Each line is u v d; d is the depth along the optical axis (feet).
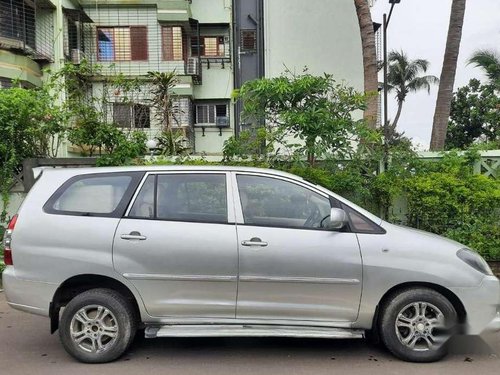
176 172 15.89
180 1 68.64
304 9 67.05
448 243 15.65
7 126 28.81
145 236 15.10
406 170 27.32
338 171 27.48
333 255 14.96
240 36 67.82
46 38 61.52
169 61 69.05
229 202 15.53
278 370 14.76
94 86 40.24
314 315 15.08
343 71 66.49
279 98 27.22
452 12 38.65
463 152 28.50
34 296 15.17
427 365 15.10
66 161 29.73
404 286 15.25
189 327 15.14
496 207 26.18
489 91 104.99
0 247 27.58
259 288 14.98
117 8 69.05
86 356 15.21
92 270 15.03
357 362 15.38
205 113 72.74
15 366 15.19
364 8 37.50
